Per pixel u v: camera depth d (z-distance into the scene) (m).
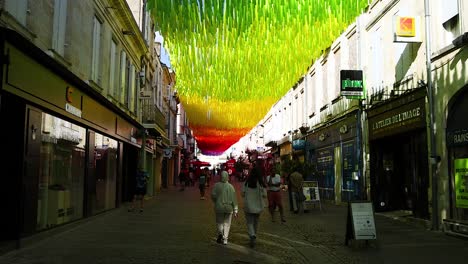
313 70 22.83
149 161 25.23
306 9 3.74
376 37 14.74
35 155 8.61
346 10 4.01
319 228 11.23
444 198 10.26
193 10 3.22
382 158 14.68
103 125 13.78
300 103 26.22
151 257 7.34
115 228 10.83
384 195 14.48
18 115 8.11
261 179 8.77
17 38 7.04
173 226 11.41
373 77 14.88
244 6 3.39
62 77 9.77
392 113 13.06
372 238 8.43
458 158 9.80
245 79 4.38
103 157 14.26
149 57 24.66
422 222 11.16
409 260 7.32
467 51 9.38
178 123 50.00
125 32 17.42
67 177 10.83
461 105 9.73
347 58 17.33
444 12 10.49
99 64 14.05
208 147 27.59
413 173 12.56
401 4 12.74
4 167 7.92
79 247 8.11
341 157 18.12
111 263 6.82
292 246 8.64
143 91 21.45
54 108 9.34
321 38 4.25
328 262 7.24
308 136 24.00
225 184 8.91
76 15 11.24
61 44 10.38
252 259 7.40
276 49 4.07
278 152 33.91
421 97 11.32
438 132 10.52
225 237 8.76
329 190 19.92
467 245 8.59
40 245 8.21
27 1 8.27
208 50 3.73
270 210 12.59
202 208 16.91
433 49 10.79
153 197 23.64
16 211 7.84
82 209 12.08
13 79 7.29
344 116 17.53
